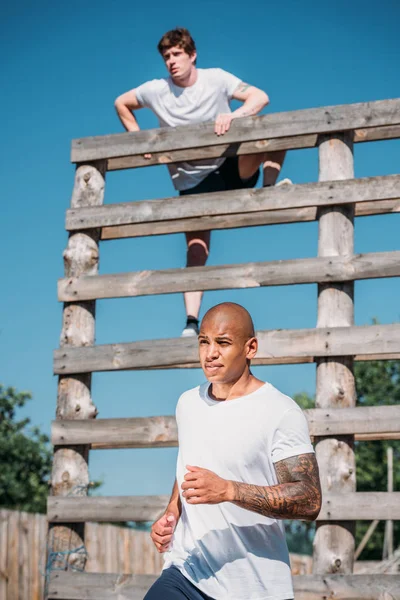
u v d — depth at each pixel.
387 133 6.78
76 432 6.59
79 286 6.93
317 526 5.88
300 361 6.30
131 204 6.96
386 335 5.99
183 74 7.05
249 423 3.47
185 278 6.63
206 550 3.51
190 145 6.95
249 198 6.62
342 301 6.26
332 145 6.60
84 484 6.61
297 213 6.83
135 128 7.44
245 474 3.47
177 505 3.70
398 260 6.12
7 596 10.76
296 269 6.34
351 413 5.93
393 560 18.11
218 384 3.60
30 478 24.02
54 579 6.35
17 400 25.56
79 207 7.13
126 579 6.16
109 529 13.35
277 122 6.72
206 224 7.13
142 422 6.43
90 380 6.82
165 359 6.48
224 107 7.19
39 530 11.70
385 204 7.02
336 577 5.64
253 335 3.61
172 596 3.46
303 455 3.39
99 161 7.31
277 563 3.49
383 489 26.91
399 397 28.17
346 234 6.42
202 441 3.54
